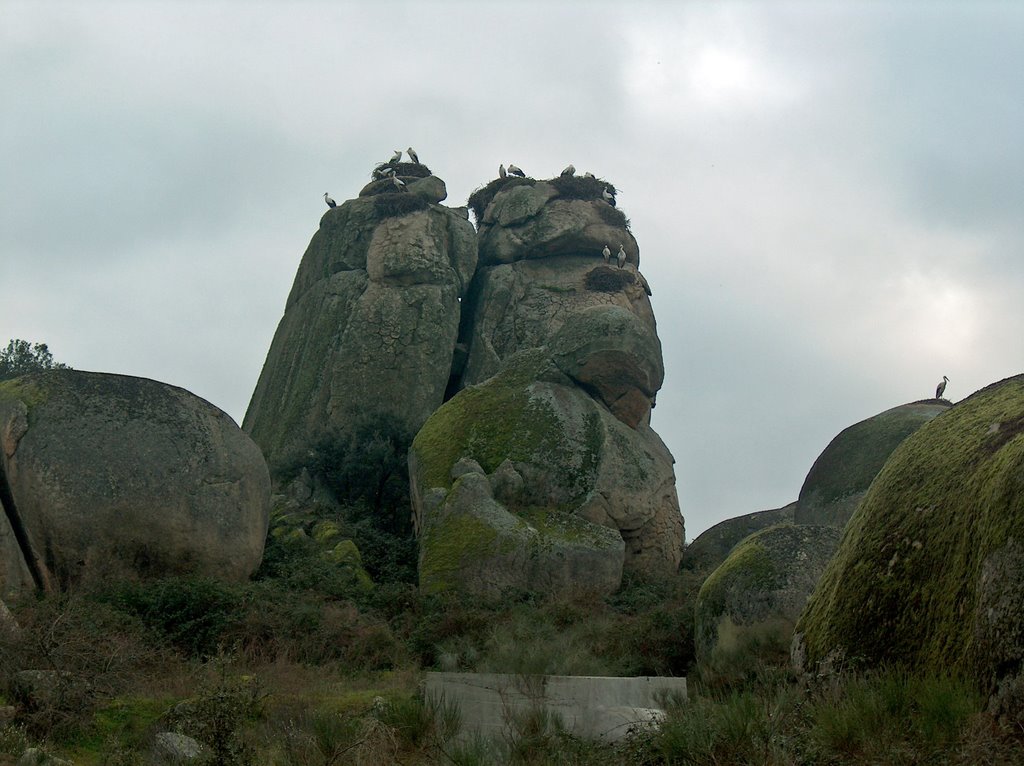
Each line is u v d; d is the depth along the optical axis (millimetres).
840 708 8930
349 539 26938
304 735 10875
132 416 21625
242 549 21938
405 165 42750
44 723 11766
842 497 24344
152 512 20922
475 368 37062
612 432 27672
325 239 39938
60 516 20297
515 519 24969
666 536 27516
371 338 36188
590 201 41188
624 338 28484
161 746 10953
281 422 36156
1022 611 8047
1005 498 8570
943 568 9570
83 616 15562
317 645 17797
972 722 8016
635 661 16516
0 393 21484
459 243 38812
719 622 15617
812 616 11188
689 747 9203
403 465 33281
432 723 11195
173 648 17109
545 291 38719
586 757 9984
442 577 24109
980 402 10859
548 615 20047
